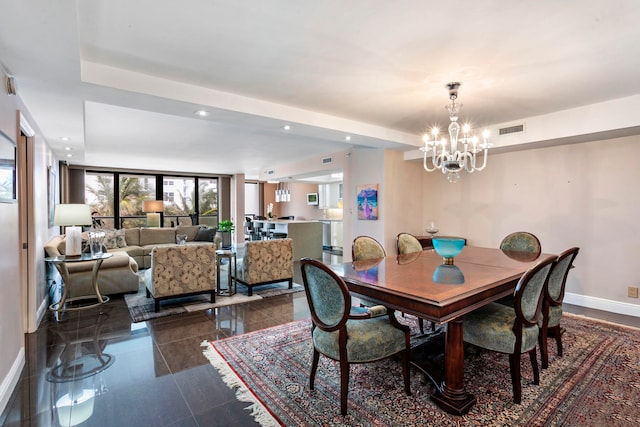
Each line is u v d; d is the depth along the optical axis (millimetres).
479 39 2143
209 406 2039
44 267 3947
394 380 2338
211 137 5176
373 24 1959
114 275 4477
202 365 2561
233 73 2674
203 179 10383
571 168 4227
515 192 4770
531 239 3727
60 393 2186
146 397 2135
